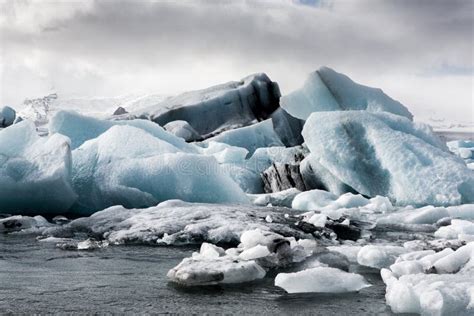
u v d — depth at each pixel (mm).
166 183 11344
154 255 6457
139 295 4504
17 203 10453
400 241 7816
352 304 4293
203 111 29938
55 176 10148
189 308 4141
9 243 7180
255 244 5910
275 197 14031
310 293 4617
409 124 14789
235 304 4262
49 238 7457
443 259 5086
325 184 14914
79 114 15125
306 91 18109
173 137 15594
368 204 11859
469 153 28500
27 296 4441
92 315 3926
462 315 3689
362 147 14023
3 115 32562
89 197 11258
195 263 5148
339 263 5852
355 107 17422
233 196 12008
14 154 10859
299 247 6156
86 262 5996
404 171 13000
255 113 31078
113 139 12148
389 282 4512
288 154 18469
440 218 10180
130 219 8266
